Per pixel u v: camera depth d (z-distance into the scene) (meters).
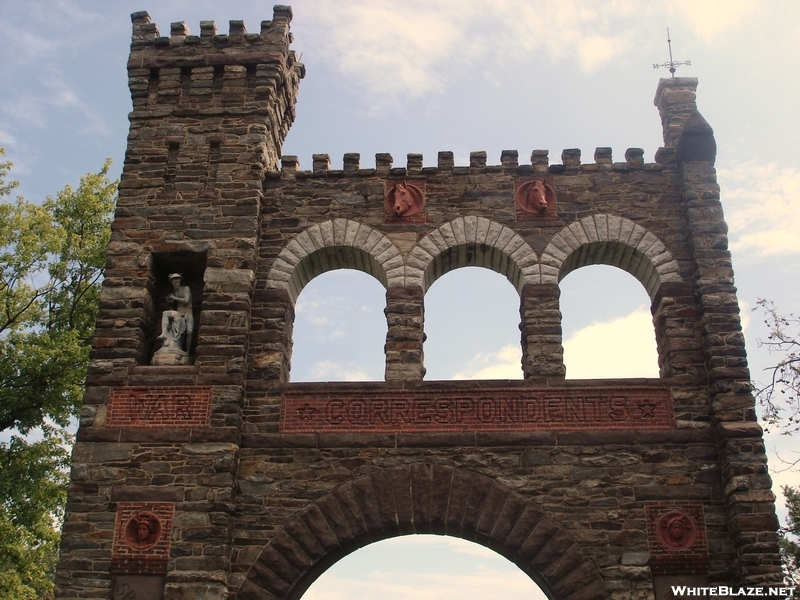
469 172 20.19
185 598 15.85
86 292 28.23
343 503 16.89
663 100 21.06
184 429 17.28
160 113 20.75
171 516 16.61
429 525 16.81
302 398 17.84
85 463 17.09
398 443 17.33
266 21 21.77
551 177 20.12
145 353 18.84
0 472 24.98
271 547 16.59
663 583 16.17
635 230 19.31
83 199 28.94
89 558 16.36
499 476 17.00
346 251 19.67
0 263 26.75
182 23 21.80
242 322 18.34
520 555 16.42
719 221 19.05
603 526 16.53
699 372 17.86
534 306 18.61
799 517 26.36
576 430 17.31
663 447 17.16
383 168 20.34
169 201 19.73
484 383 17.80
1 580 23.67
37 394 25.89
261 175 20.02
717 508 16.64
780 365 20.14
